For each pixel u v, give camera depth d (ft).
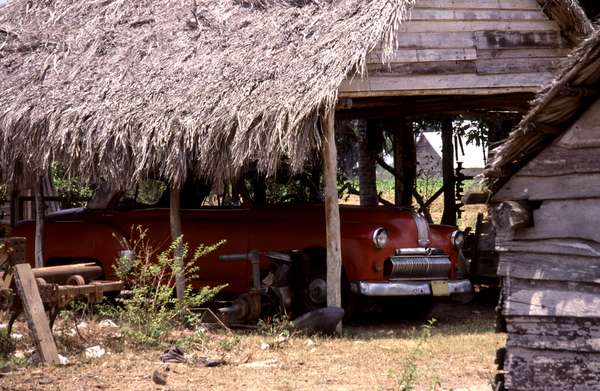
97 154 38.55
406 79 37.22
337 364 29.43
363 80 36.04
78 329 33.68
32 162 40.93
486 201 19.30
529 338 18.66
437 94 38.01
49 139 39.73
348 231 37.35
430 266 37.40
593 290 18.08
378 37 34.81
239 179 41.45
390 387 25.85
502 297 19.07
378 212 38.32
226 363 29.66
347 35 35.45
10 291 29.53
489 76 39.06
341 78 33.73
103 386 26.00
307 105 33.12
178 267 35.32
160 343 32.27
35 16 49.16
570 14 39.29
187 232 41.04
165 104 37.52
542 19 40.16
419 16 37.81
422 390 25.27
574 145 18.13
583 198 18.15
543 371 18.48
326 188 34.78
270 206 40.42
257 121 34.27
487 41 39.17
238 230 39.88
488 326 38.34
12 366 28.45
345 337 34.96
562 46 40.40
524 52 39.75
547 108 17.78
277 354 31.17
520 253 18.85
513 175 18.94
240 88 35.94
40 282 29.63
